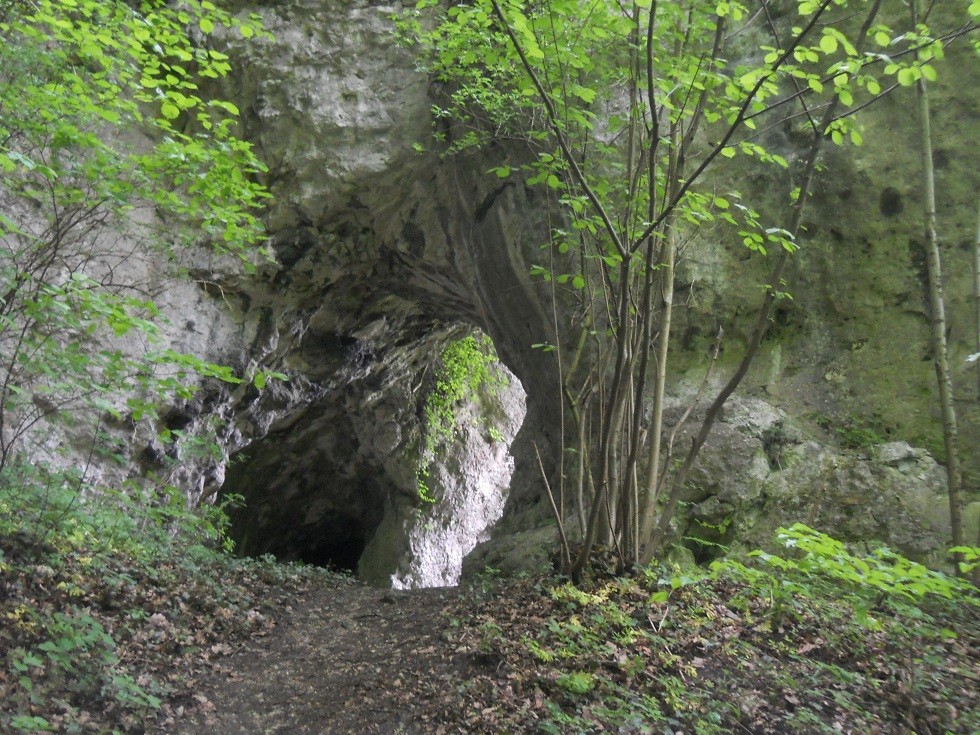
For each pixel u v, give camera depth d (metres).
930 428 8.36
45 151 7.43
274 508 18.14
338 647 6.44
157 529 7.84
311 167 12.08
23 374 6.07
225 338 12.34
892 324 8.82
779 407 8.99
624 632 5.39
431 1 6.39
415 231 12.94
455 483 18.42
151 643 5.59
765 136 9.41
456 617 6.62
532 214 10.66
